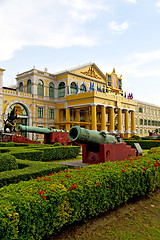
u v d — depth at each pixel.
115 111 41.34
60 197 3.45
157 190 7.01
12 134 20.67
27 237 2.97
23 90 37.12
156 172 6.70
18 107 31.91
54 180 4.24
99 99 32.72
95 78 42.91
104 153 8.97
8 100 30.08
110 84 36.34
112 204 4.80
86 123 38.03
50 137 18.31
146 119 60.41
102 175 4.74
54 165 6.81
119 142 10.40
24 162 7.30
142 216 4.79
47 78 37.00
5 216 2.74
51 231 3.35
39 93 35.53
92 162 9.47
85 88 40.06
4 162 6.32
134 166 6.07
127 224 4.33
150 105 62.97
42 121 35.31
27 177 5.55
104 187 4.47
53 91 38.19
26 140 20.52
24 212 2.94
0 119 28.50
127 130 39.03
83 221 4.09
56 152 13.52
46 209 3.21
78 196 3.76
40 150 11.79
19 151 10.97
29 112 33.09
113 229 4.07
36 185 3.88
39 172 5.88
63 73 37.28
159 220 4.62
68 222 3.72
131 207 5.29
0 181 4.89
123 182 5.12
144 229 4.16
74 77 38.03
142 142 25.61
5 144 16.75
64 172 5.12
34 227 3.04
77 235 3.71
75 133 8.76
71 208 3.63
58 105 37.56
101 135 9.37
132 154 11.20
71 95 35.00
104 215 4.62
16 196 3.24
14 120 22.83
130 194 5.45
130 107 40.41
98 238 3.71
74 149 14.97
